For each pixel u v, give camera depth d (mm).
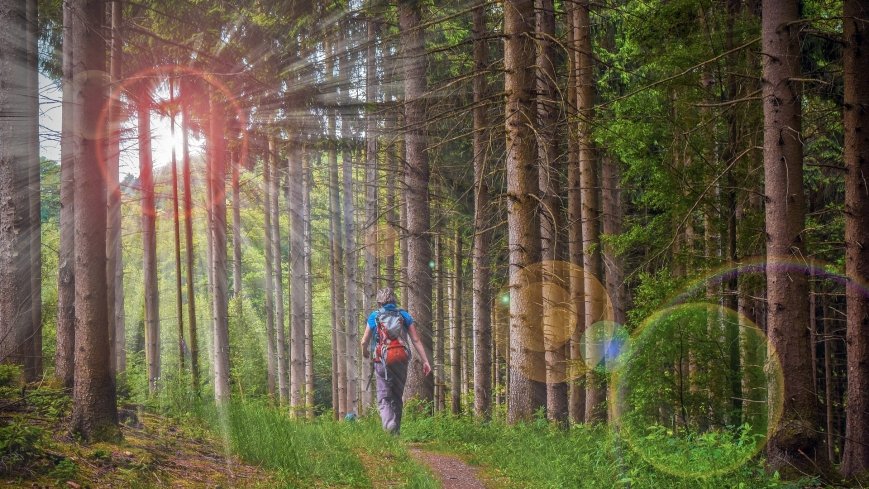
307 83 18203
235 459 7367
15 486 5043
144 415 8773
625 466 7828
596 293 13773
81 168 6629
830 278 13039
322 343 41531
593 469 7922
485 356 17797
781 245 8398
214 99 17359
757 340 10422
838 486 7984
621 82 16531
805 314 8352
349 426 10891
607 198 14930
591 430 10664
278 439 7914
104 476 5734
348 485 7188
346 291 22156
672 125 11336
